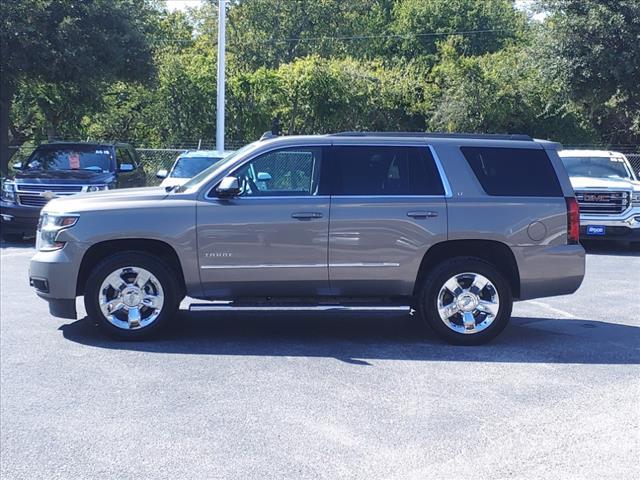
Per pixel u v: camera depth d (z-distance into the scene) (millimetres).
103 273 7328
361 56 46344
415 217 7324
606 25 20969
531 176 7535
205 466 4605
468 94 28688
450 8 47438
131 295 7426
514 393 5953
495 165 7543
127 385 6129
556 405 5680
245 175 7449
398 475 4477
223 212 7285
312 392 5949
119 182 16094
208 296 7449
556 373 6512
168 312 7469
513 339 7762
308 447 4879
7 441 5012
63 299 7363
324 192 7383
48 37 19234
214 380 6258
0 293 9953
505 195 7457
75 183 15047
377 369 6598
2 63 18812
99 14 20125
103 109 26125
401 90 29078
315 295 7535
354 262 7348
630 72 21047
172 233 7266
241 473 4504
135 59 21688
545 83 23922
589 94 22781
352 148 7516
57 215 7410
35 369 6559
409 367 6664
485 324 7426
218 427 5223
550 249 7430
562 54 21922
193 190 7410
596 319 8797
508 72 29094
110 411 5543
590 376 6426
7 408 5613
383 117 29344
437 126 29266
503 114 28781
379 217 7320
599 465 4629
